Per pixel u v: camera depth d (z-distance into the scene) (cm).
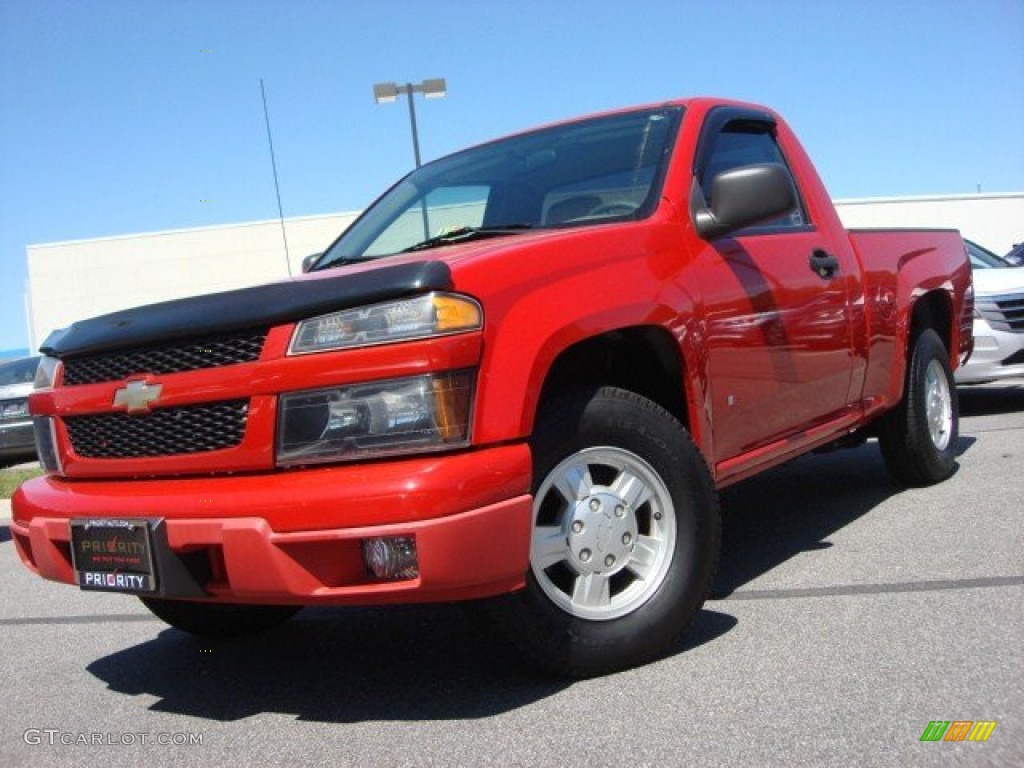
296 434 293
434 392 283
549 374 337
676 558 337
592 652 319
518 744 282
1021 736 261
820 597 390
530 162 441
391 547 281
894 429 561
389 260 349
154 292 4262
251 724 323
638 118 438
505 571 286
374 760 283
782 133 488
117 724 334
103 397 328
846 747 261
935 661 312
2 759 311
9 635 466
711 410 369
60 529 327
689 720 286
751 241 414
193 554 302
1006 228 4044
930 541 457
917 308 575
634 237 354
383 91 1631
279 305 297
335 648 397
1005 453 664
